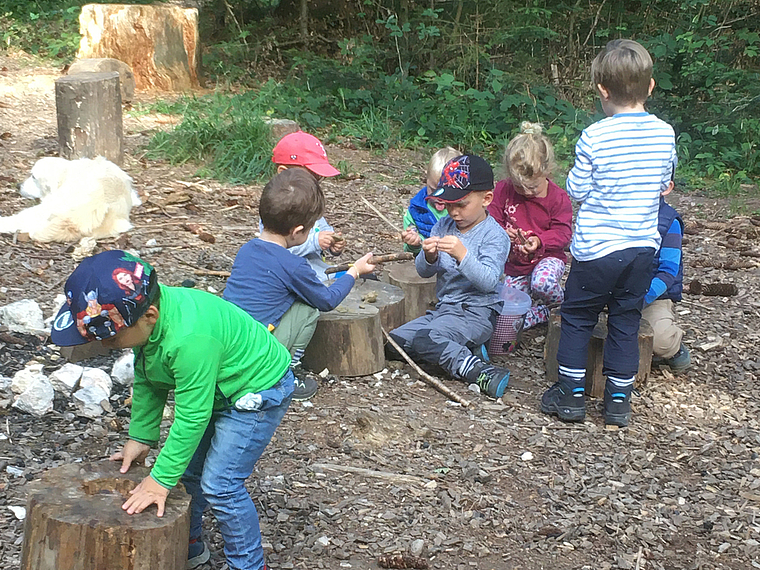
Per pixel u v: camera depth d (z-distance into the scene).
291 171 3.91
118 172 6.32
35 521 2.40
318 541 3.10
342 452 3.75
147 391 2.60
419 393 4.42
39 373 3.99
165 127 9.66
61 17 14.60
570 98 13.33
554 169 5.12
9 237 5.82
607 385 4.17
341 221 7.29
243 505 2.67
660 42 12.28
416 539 3.15
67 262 5.55
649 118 3.93
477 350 4.78
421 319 4.80
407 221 5.29
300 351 4.14
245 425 2.60
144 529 2.35
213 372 2.42
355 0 15.36
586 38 14.15
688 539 3.27
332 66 13.02
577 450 3.90
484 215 4.65
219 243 6.26
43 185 6.44
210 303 2.52
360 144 10.45
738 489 3.63
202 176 7.99
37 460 3.44
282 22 15.76
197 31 12.50
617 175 3.87
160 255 5.87
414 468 3.66
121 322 2.24
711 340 5.25
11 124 9.27
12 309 4.53
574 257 4.05
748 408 4.42
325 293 3.96
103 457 3.51
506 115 11.40
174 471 2.44
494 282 4.47
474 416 4.19
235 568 2.73
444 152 5.17
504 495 3.49
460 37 13.70
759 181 10.06
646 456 3.87
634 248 3.91
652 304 4.79
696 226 7.90
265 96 11.27
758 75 12.31
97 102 7.61
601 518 3.35
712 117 11.48
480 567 3.03
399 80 12.77
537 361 4.96
